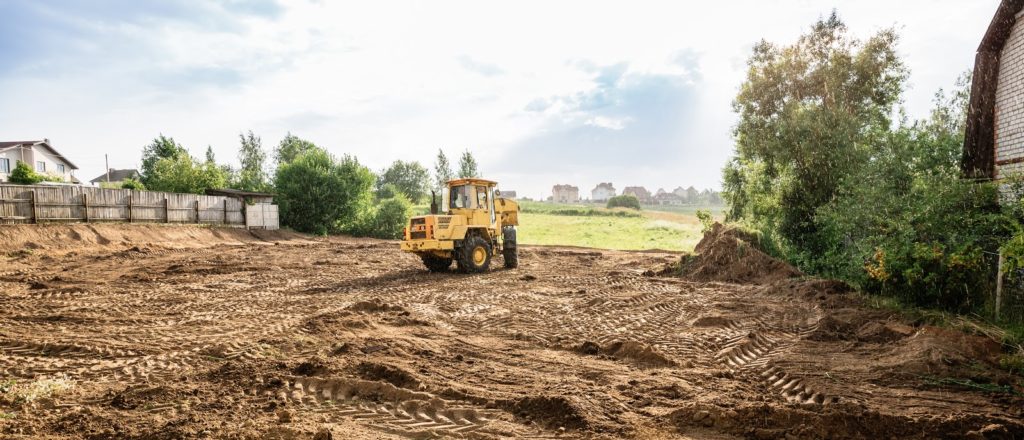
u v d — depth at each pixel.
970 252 7.62
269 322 7.77
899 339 6.57
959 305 7.80
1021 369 5.19
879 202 9.82
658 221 51.16
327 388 4.79
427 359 5.81
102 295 10.20
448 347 6.40
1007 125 9.30
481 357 5.97
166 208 25.92
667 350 6.27
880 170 10.57
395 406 4.39
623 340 6.61
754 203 16.25
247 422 3.95
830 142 14.46
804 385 4.85
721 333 7.09
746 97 18.38
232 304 9.34
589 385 4.89
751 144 17.20
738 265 12.41
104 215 22.95
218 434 3.72
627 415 4.10
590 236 34.03
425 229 13.69
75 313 8.33
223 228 28.38
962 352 5.71
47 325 7.55
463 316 8.41
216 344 6.32
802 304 9.09
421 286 11.73
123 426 3.87
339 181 35.00
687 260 13.71
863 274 9.38
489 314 8.55
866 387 4.82
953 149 11.16
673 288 11.25
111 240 20.97
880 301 8.44
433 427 3.94
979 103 9.86
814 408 4.16
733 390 4.75
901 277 8.47
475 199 14.72
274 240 29.02
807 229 15.05
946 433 3.75
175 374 5.27
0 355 5.93
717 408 4.07
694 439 3.70
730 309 8.81
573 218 56.12
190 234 25.22
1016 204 7.51
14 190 19.70
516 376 5.21
